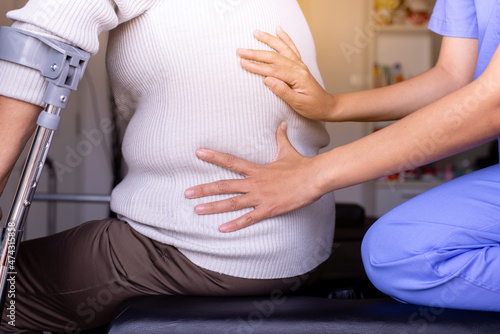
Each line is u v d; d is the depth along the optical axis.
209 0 0.94
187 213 0.94
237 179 0.94
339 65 4.70
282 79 0.98
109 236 1.00
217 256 0.94
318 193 0.95
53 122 0.86
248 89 0.96
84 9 0.87
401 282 0.92
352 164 0.92
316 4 4.65
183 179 0.96
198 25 0.94
